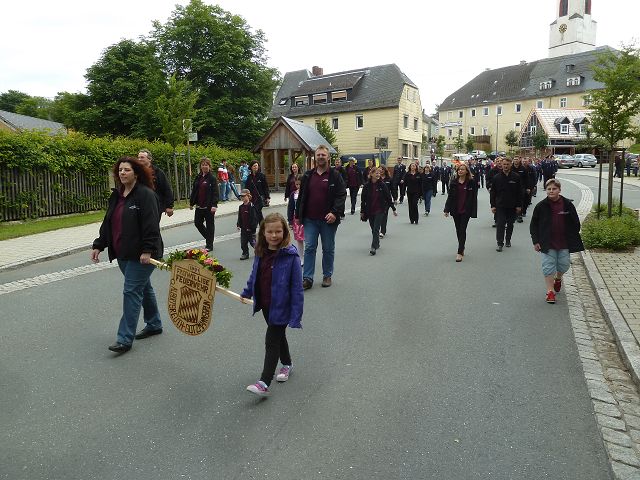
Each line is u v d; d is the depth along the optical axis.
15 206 14.63
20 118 50.16
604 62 12.67
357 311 6.48
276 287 4.24
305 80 56.09
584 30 116.38
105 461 3.31
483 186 34.34
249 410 3.97
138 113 39.16
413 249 10.95
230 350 5.21
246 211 9.94
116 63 41.06
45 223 14.74
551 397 4.17
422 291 7.43
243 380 4.51
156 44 41.16
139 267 5.14
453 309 6.54
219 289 4.68
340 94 50.72
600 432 3.65
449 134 98.88
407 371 4.67
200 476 3.16
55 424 3.77
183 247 11.46
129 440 3.55
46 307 6.75
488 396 4.18
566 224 6.82
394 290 7.50
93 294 7.39
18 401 4.12
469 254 10.29
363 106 48.53
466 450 3.42
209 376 4.59
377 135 48.16
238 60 39.75
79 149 17.19
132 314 5.18
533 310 6.50
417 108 51.78
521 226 14.20
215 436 3.60
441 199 25.20
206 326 4.80
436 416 3.87
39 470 3.22
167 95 23.39
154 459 3.33
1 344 5.40
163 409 3.99
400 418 3.84
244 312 6.49
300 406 4.03
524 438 3.57
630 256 9.45
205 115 38.34
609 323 5.86
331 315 6.32
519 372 4.64
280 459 3.33
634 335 5.32
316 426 3.73
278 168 31.83
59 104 74.81
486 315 6.29
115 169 5.10
